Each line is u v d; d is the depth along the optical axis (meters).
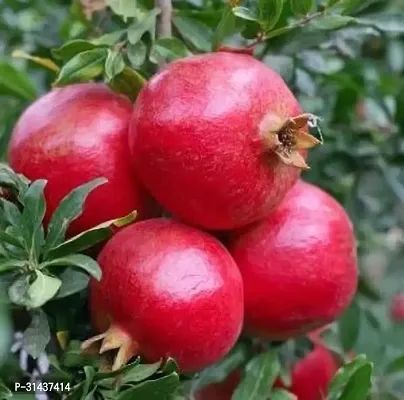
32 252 0.42
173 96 0.43
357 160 0.76
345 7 0.52
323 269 0.47
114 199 0.46
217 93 0.42
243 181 0.43
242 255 0.47
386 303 0.97
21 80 0.63
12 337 0.47
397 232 0.96
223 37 0.49
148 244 0.43
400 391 0.73
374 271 1.02
